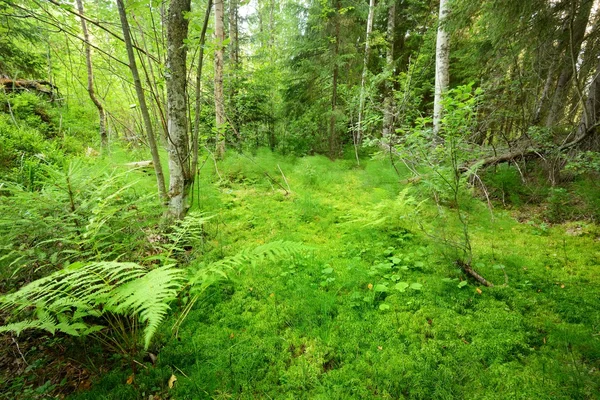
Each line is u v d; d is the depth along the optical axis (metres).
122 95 12.02
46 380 1.97
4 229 2.28
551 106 6.95
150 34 4.23
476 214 4.59
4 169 4.66
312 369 2.10
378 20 12.52
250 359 2.17
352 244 4.01
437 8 10.88
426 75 9.41
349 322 2.55
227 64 10.58
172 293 2.04
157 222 3.26
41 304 1.78
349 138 11.55
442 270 3.29
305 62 8.98
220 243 3.76
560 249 3.76
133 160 7.18
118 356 2.16
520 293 2.87
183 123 3.74
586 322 2.46
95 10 6.36
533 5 4.61
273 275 3.27
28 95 8.40
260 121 9.94
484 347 2.22
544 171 5.62
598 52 5.44
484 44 6.94
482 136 7.45
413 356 2.17
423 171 5.32
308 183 6.81
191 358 2.20
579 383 1.87
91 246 2.50
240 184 6.73
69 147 7.35
